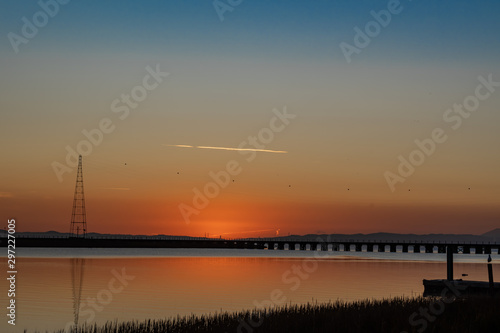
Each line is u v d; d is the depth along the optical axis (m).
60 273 90.12
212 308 52.22
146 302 55.94
